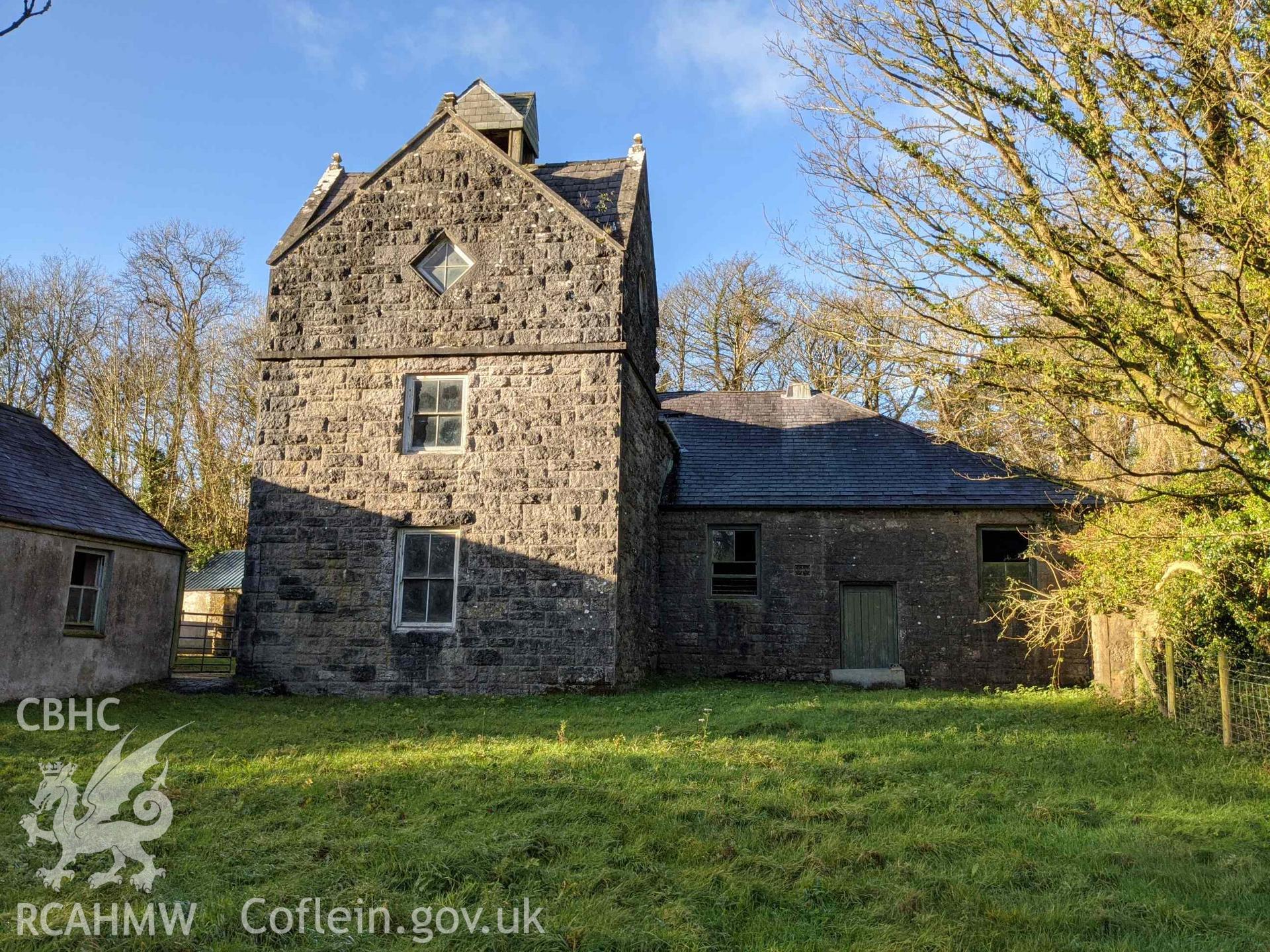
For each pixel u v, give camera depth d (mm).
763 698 14758
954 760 9469
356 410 16453
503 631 15516
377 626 15766
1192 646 11320
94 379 35594
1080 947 5086
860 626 19188
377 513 16109
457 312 16453
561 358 16109
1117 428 13320
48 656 13773
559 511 15703
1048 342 9906
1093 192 9492
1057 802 7848
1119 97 8961
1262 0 8398
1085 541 14016
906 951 4992
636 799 7617
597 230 16328
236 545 36875
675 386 37562
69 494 15250
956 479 19688
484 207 16688
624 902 5672
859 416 22141
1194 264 9492
